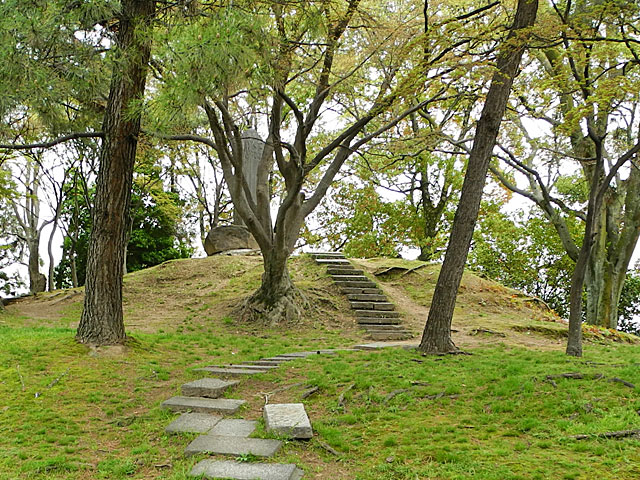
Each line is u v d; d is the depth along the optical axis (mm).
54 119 7566
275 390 6078
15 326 10828
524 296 15336
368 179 18266
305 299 12547
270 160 12641
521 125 13055
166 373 6871
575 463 3564
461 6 10102
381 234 22750
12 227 21906
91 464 4039
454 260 7941
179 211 22953
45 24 6086
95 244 7727
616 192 14367
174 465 3941
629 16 6895
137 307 13648
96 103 8570
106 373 6555
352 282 13914
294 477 3633
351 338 10828
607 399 4852
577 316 8078
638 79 8766
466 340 10086
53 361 6758
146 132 7609
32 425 4871
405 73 10250
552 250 22797
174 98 6102
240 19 6367
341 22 9336
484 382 5727
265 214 12375
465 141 11328
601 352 9125
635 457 3590
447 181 21188
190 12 7316
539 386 5418
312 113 10914
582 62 7820
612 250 14211
